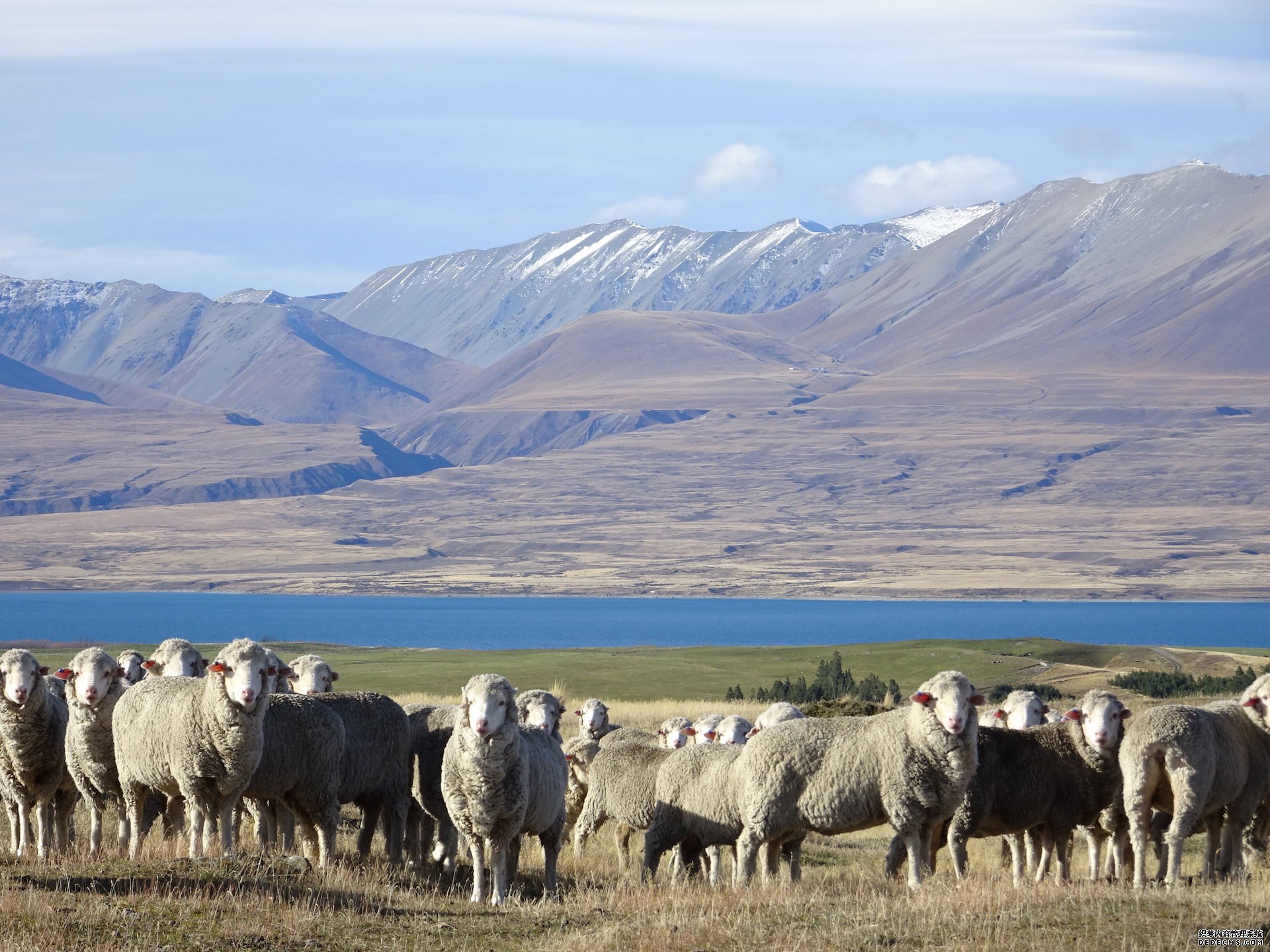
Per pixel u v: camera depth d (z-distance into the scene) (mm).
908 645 103562
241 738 18125
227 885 16344
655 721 45906
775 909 16250
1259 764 19266
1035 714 23562
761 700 69438
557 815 19703
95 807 19750
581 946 14758
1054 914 15141
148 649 81938
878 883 18547
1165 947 13891
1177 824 18203
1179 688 64375
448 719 21250
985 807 19094
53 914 14430
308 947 14477
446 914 16453
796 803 18938
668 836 20328
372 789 20422
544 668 88562
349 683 71250
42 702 19766
